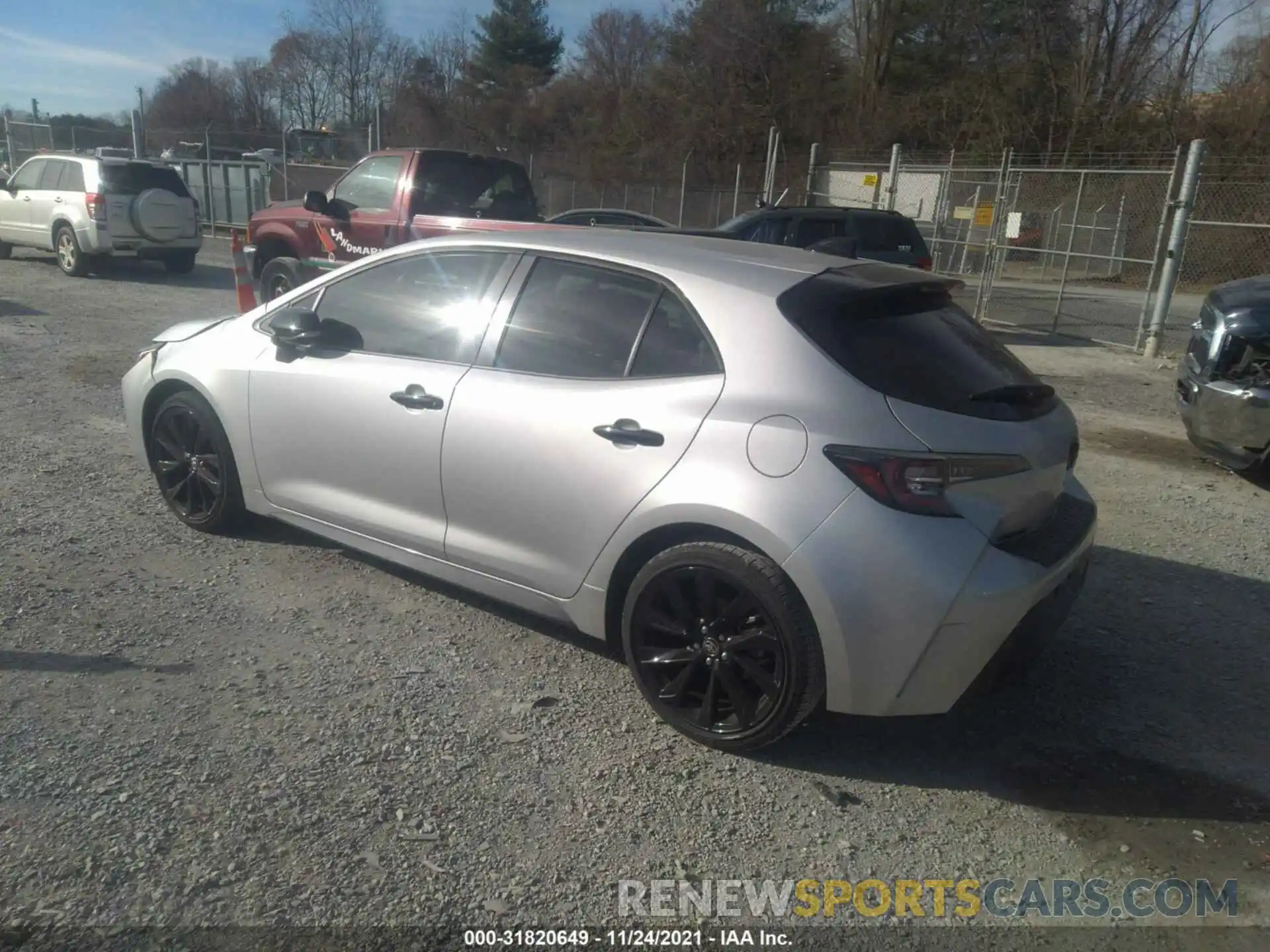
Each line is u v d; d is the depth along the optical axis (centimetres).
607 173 4425
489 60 5647
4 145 3497
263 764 335
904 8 4134
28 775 320
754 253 412
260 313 505
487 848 304
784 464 334
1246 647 470
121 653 400
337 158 3334
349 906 277
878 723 389
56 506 558
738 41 4225
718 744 357
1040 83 3475
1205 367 713
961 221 2377
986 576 324
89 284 1504
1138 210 2484
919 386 343
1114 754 376
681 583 357
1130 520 640
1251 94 2948
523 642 433
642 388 371
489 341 417
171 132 3572
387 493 441
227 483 508
